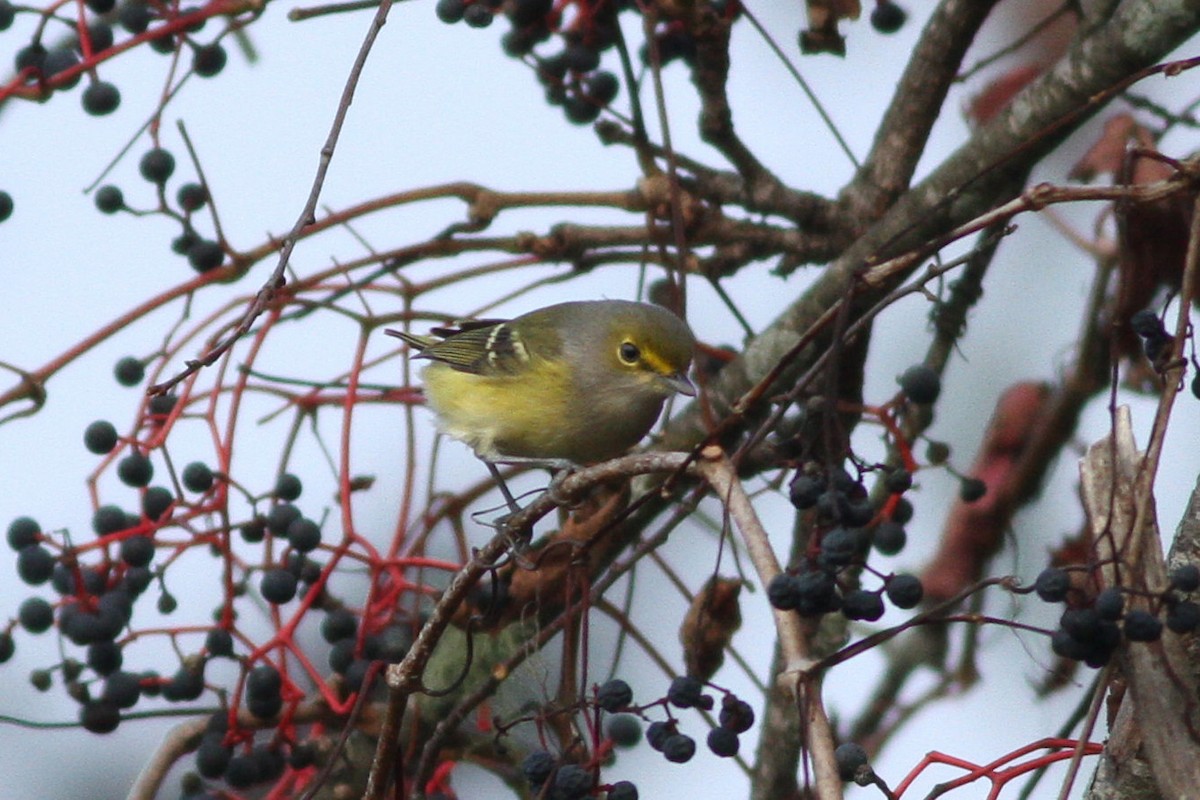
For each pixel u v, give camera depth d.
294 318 11.24
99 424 10.10
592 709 7.67
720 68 11.46
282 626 10.03
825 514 7.07
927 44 12.15
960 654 13.09
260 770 10.09
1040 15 13.43
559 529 11.85
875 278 7.12
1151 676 6.91
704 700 7.39
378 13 8.35
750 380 12.03
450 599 8.38
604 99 11.94
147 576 10.15
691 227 12.00
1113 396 6.86
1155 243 10.70
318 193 8.07
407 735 11.05
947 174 11.52
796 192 12.16
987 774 7.32
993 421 12.93
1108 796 7.43
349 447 10.38
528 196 11.86
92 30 11.03
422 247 11.82
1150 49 10.60
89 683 10.07
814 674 6.66
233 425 10.34
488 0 11.45
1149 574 6.93
